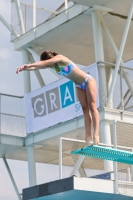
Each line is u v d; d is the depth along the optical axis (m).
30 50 81.88
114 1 69.56
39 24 79.25
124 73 71.31
